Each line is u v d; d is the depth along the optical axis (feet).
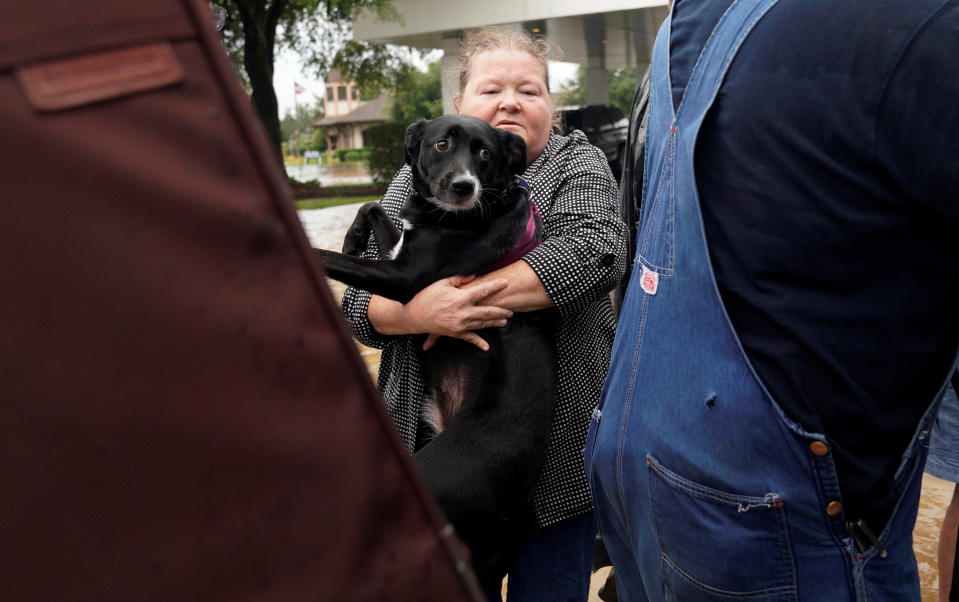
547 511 7.15
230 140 2.33
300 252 2.43
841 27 3.83
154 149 2.19
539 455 7.02
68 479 2.09
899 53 3.65
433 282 7.32
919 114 3.61
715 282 4.15
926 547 10.26
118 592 2.16
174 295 2.22
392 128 77.30
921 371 4.13
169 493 2.21
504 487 6.86
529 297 6.82
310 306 2.44
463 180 7.08
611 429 4.96
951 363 4.17
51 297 2.05
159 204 2.19
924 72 3.60
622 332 5.05
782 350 4.02
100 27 2.12
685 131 4.40
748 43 4.17
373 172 78.48
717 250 4.23
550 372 7.25
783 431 3.99
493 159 7.47
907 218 3.85
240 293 2.32
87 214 2.09
